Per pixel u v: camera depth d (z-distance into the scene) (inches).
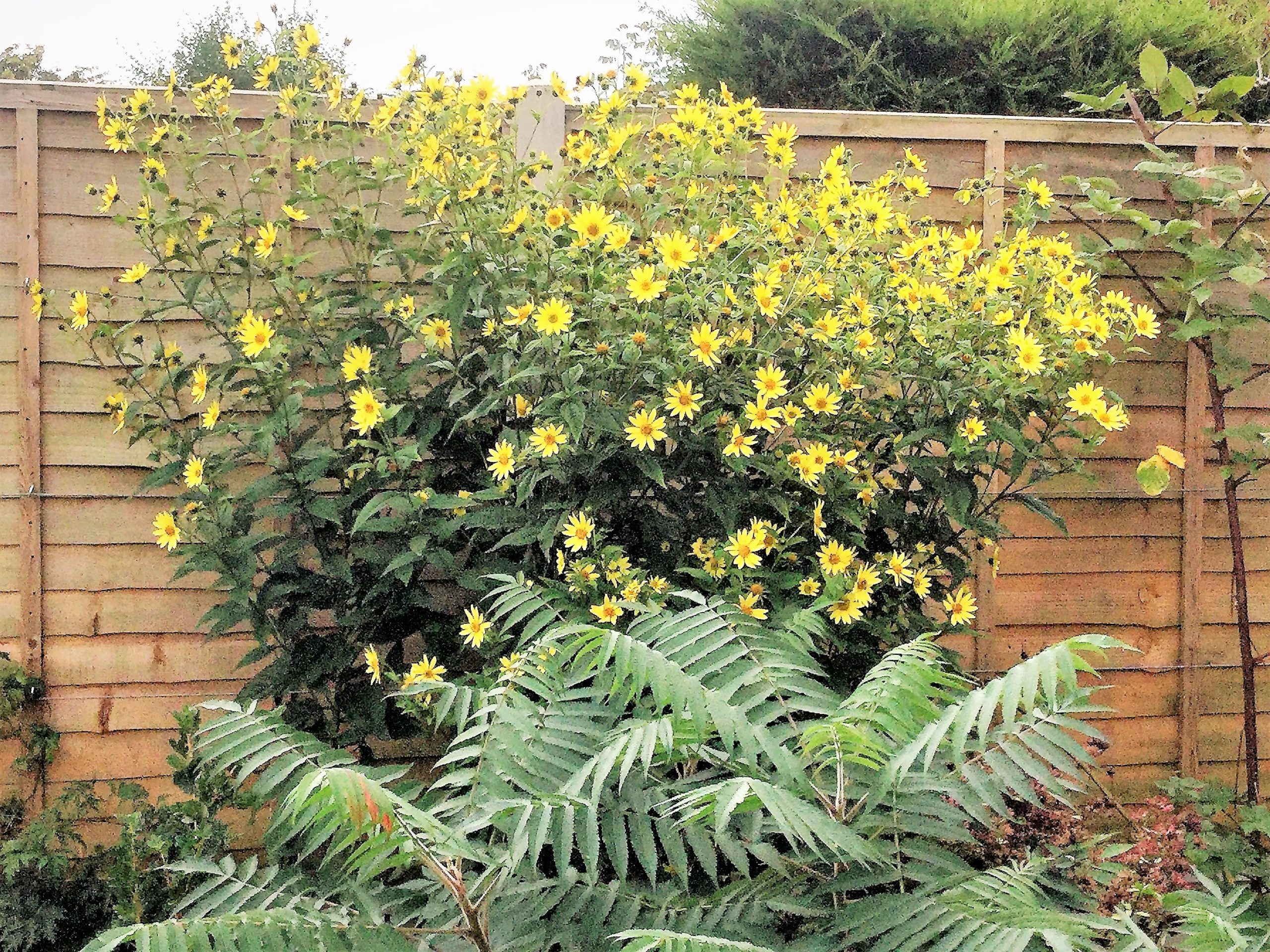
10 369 120.5
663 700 62.9
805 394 102.7
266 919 58.1
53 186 120.1
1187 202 132.5
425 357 112.5
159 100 121.7
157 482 111.3
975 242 115.4
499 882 63.9
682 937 51.7
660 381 101.2
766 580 101.2
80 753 122.4
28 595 121.1
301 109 114.5
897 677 68.1
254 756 98.3
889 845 69.4
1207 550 138.5
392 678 101.9
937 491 109.4
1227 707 139.3
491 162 112.7
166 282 122.5
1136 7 176.2
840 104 185.5
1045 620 135.6
